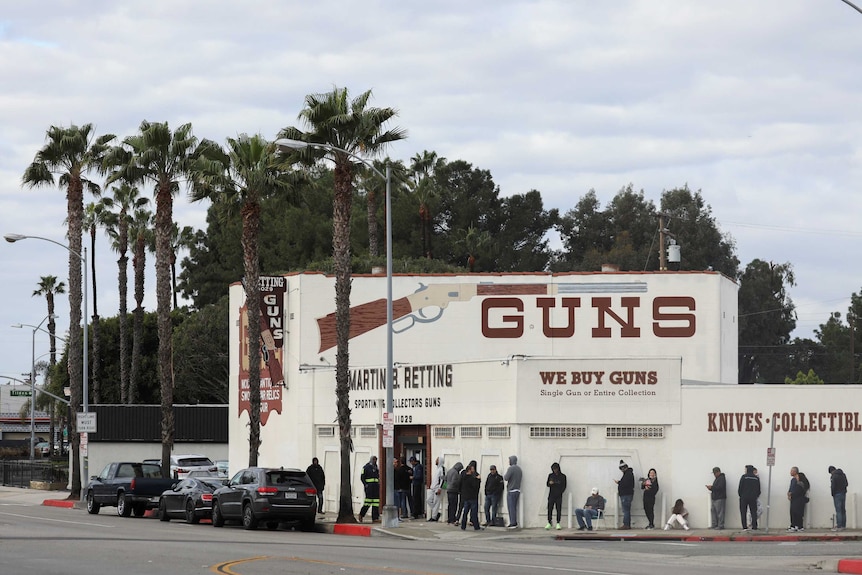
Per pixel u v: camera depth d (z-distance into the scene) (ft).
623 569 65.77
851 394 106.32
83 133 168.45
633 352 155.43
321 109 115.85
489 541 95.30
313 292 150.51
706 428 107.14
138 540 83.82
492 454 111.86
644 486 104.99
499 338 156.04
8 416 475.31
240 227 278.46
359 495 128.77
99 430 209.77
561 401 108.99
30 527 100.07
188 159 149.38
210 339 255.50
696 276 156.04
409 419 123.03
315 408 138.92
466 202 282.36
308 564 64.59
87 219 285.84
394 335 155.53
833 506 105.40
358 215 270.87
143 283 268.62
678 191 311.88
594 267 291.58
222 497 111.14
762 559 75.77
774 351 312.09
